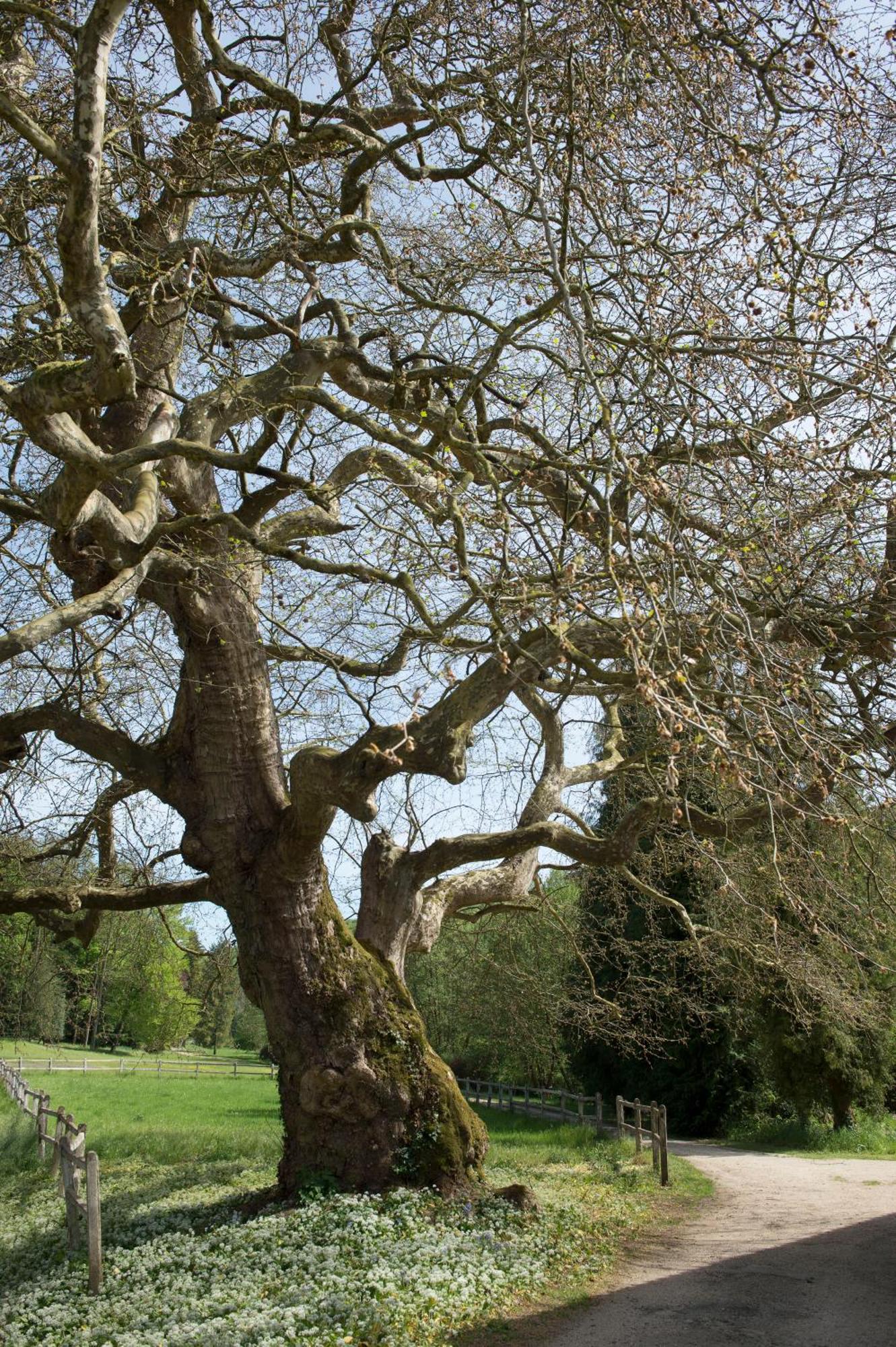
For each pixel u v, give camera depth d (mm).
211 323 10367
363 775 8852
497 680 9109
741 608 5508
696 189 6852
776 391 6117
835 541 6930
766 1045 23891
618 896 15523
